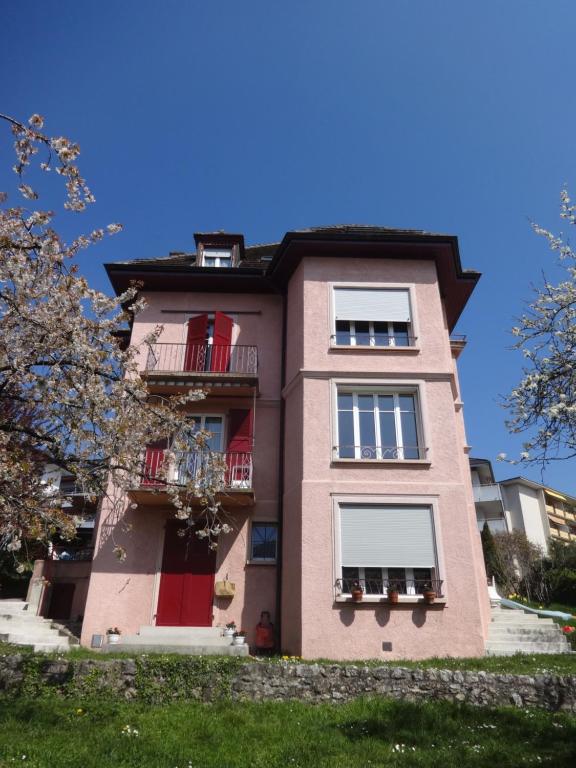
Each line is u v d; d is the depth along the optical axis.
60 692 8.84
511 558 32.03
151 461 14.12
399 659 11.88
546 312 10.19
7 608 15.13
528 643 12.88
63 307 9.23
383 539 13.09
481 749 7.02
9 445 9.66
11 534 9.73
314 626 12.20
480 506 39.44
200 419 16.16
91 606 13.81
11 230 9.06
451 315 18.52
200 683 9.05
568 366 9.52
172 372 15.62
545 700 8.83
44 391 8.94
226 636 13.10
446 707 8.53
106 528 14.52
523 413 9.77
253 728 7.60
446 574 12.71
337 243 16.08
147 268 17.30
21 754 6.34
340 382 14.67
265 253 20.94
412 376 14.75
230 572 14.25
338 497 13.38
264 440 15.77
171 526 14.78
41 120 8.15
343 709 8.50
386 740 7.33
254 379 15.66
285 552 13.88
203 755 6.58
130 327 18.12
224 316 17.16
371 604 12.39
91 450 9.41
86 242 9.98
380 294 15.94
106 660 9.23
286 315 17.11
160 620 13.82
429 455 13.89
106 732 7.27
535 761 6.59
